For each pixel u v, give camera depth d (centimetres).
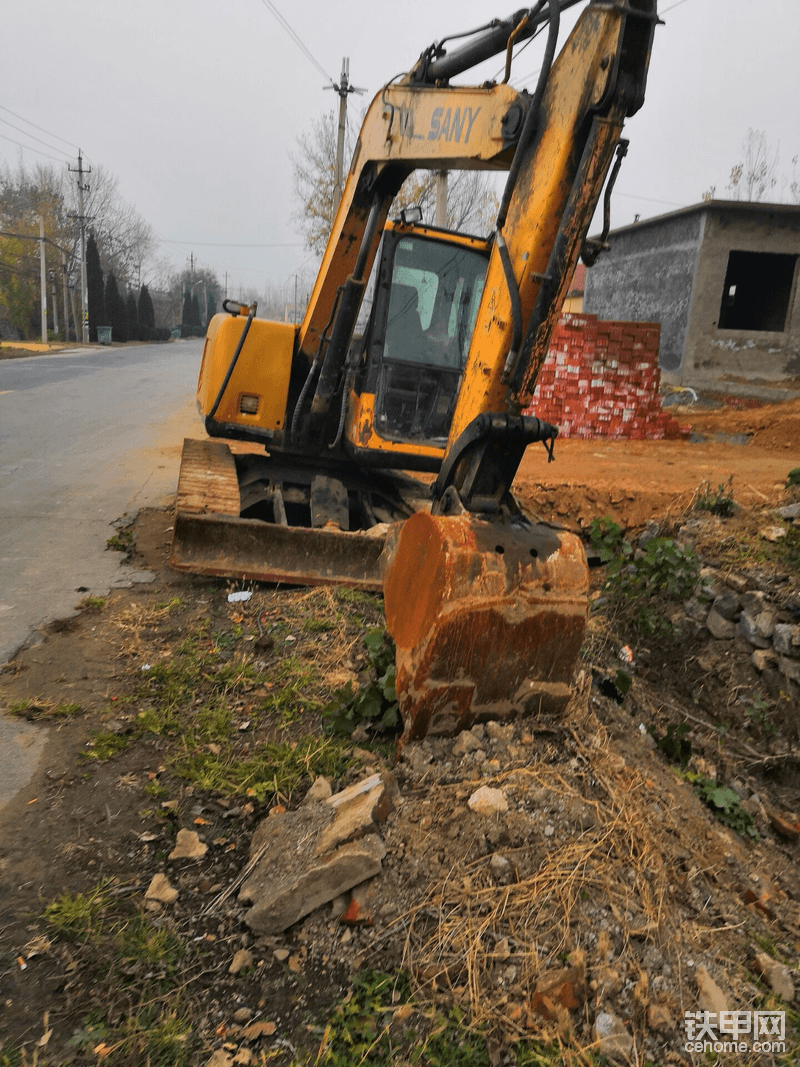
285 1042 229
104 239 6838
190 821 316
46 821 307
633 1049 237
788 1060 247
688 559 611
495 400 354
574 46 323
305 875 269
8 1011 228
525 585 323
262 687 420
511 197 351
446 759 331
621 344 1278
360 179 568
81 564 596
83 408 1558
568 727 350
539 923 266
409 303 624
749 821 414
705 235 1612
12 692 400
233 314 697
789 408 1436
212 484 582
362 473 758
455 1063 228
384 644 409
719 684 566
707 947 289
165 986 242
